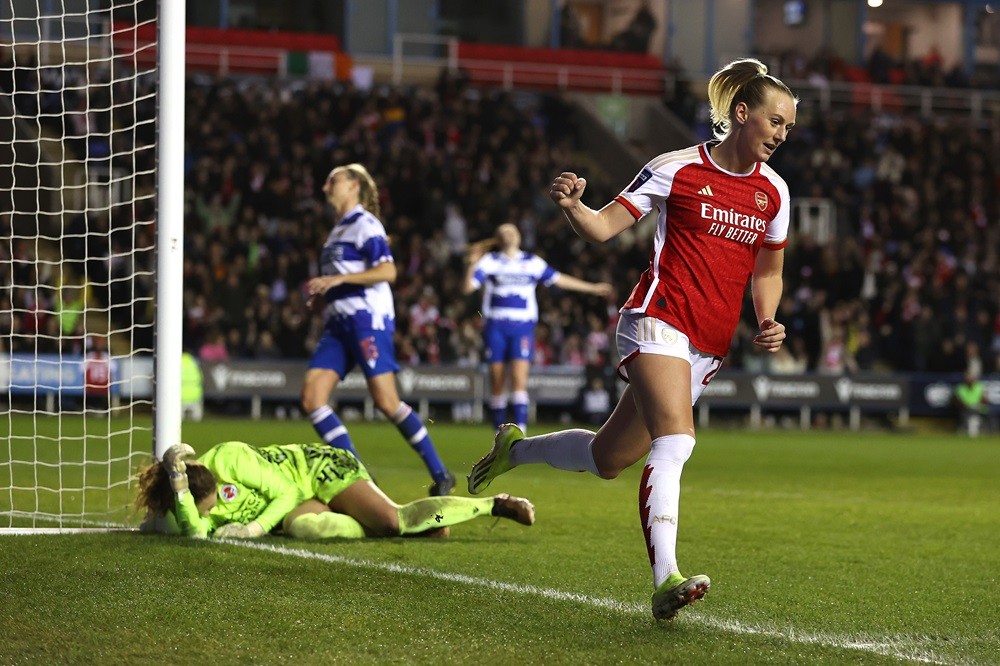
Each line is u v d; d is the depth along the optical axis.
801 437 47.88
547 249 58.41
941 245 66.31
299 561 12.79
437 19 75.25
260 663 8.67
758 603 11.68
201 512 14.47
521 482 24.94
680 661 8.96
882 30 83.94
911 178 69.94
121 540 13.91
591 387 51.59
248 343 50.16
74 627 9.63
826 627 10.59
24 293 46.88
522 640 9.52
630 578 12.77
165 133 15.05
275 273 52.84
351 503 15.23
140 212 51.16
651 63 78.25
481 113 65.56
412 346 52.00
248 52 67.62
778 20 82.19
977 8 84.56
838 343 57.50
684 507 20.91
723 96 10.93
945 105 79.62
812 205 67.12
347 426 45.12
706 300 10.72
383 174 60.09
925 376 56.84
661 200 10.78
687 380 10.59
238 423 44.44
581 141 72.69
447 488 19.47
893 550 15.74
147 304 48.25
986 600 12.15
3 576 11.64
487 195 60.88
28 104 52.19
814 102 76.56
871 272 63.34
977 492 25.23
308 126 61.38
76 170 51.22
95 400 45.66
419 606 10.65
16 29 55.47
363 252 19.00
